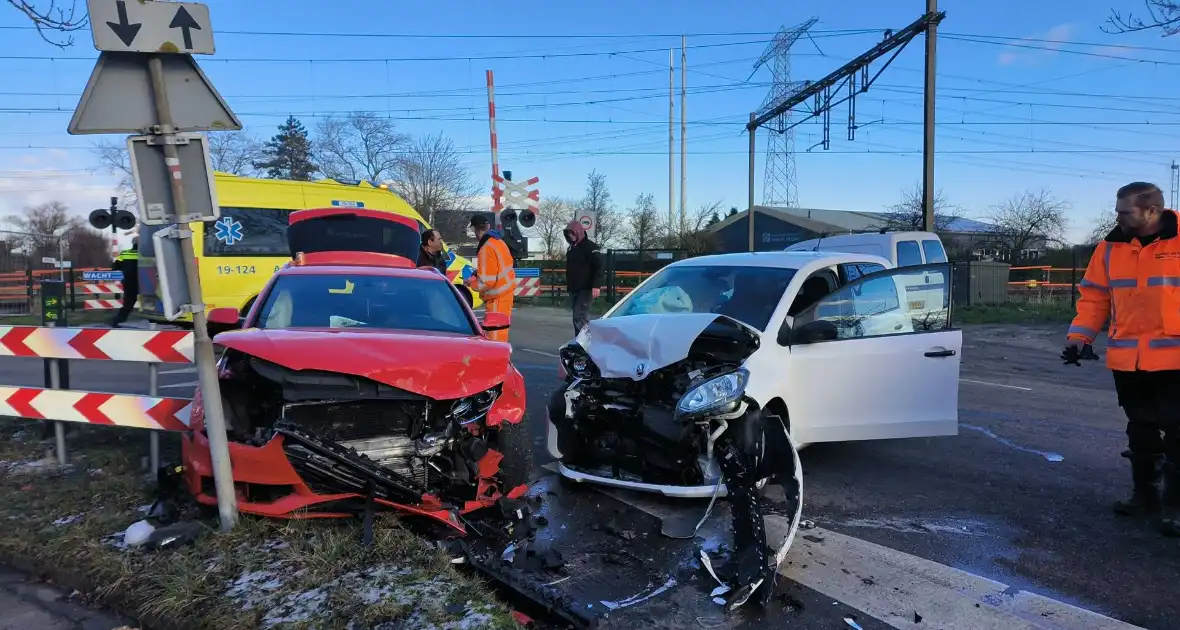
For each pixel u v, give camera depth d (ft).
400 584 10.42
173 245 11.56
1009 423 23.13
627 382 15.01
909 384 16.90
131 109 11.34
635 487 14.47
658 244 123.95
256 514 12.10
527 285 66.59
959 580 11.75
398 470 12.64
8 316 62.39
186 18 11.44
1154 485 14.69
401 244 29.94
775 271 18.12
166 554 11.52
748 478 11.82
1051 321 58.39
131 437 19.10
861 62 64.28
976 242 142.72
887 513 14.88
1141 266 14.05
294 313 15.70
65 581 11.54
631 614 10.48
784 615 10.55
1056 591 11.41
